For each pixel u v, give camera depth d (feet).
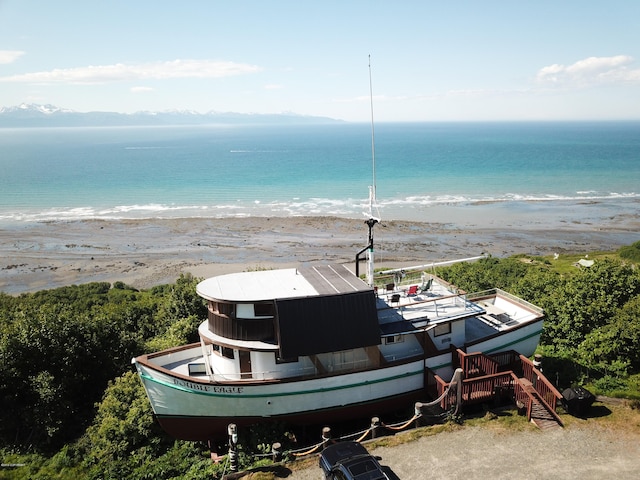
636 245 191.93
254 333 64.08
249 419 64.80
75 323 81.20
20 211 304.09
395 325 68.80
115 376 81.05
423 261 198.18
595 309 87.40
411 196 338.95
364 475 48.03
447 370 71.82
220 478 55.72
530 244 221.46
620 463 54.70
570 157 576.61
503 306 88.63
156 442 66.95
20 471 63.67
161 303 123.75
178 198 343.46
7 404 72.28
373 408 68.64
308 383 63.98
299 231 249.55
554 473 53.26
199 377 64.34
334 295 63.31
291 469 55.52
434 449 57.93
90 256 217.36
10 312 108.88
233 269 196.34
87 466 64.54
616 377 75.25
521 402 65.16
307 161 595.88
